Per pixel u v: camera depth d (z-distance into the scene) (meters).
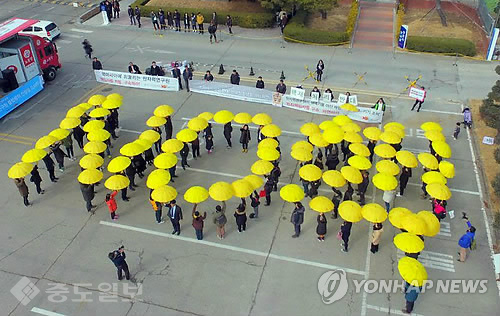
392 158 19.48
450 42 29.48
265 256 15.78
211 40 32.09
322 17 35.38
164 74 27.48
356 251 15.89
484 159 20.39
